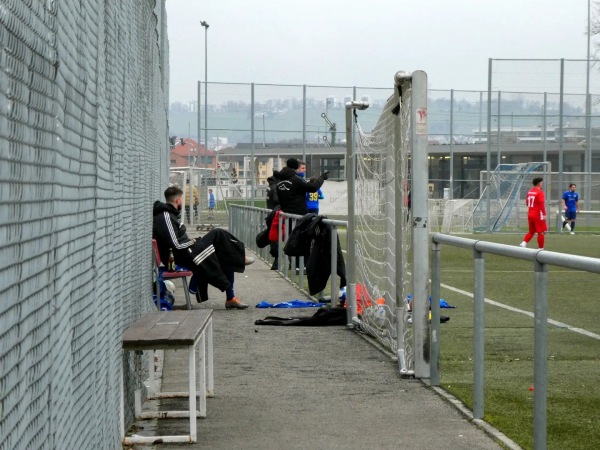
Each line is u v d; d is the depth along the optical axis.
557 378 8.80
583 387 8.49
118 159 8.94
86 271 6.37
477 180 74.50
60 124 5.02
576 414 8.64
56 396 4.92
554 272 9.62
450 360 14.90
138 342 9.14
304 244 22.70
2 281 3.51
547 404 8.54
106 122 7.82
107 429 7.59
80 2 6.00
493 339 13.96
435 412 10.91
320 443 9.48
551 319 8.92
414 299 12.97
